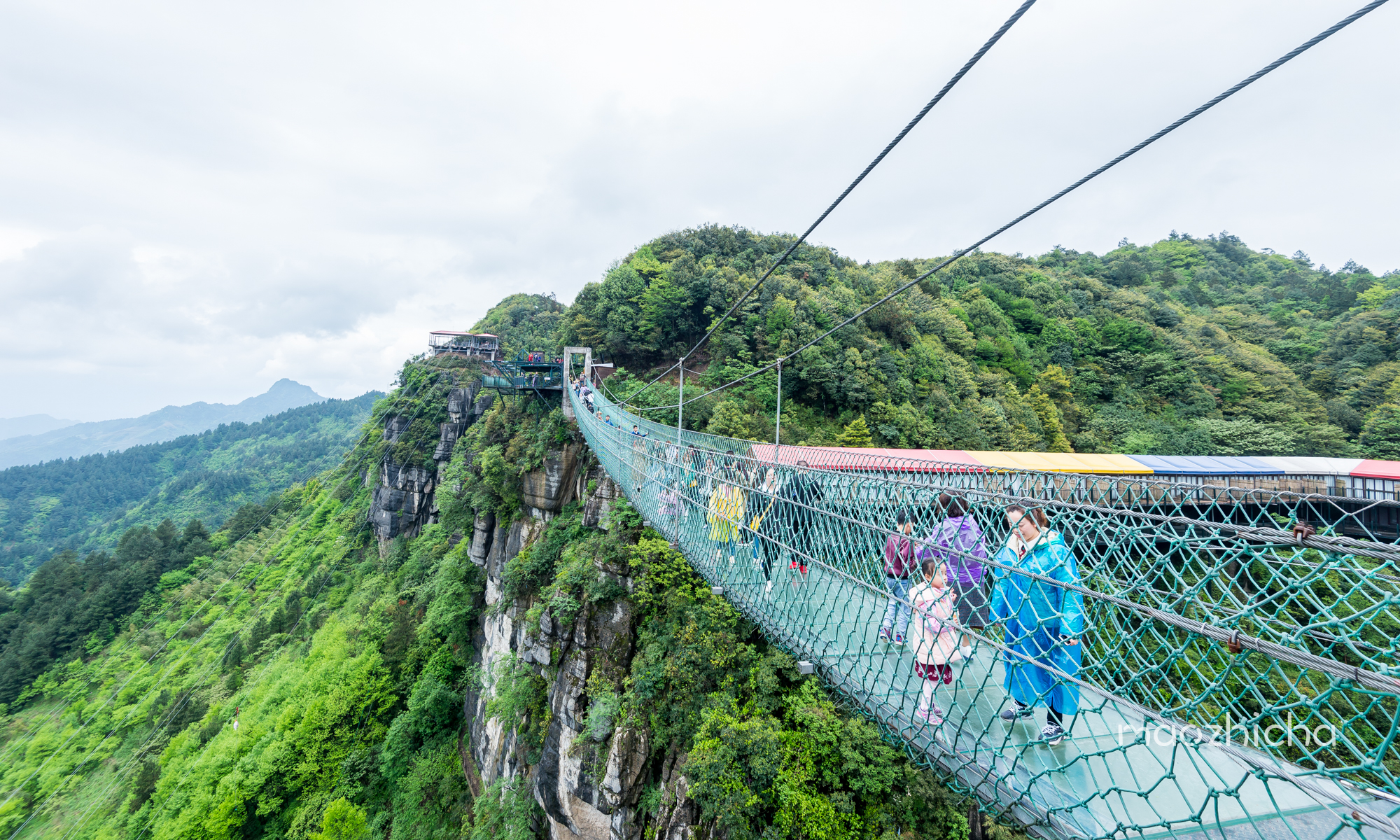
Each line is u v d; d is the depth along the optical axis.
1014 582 4.37
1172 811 3.76
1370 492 16.89
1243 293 85.12
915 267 71.94
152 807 31.34
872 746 11.52
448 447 54.12
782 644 6.62
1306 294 78.62
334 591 51.44
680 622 16.84
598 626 19.42
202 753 32.38
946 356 45.94
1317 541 2.96
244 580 58.56
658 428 22.03
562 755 18.66
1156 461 19.39
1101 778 4.05
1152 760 4.21
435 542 44.44
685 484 9.96
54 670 50.84
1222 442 43.56
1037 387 47.16
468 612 32.75
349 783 27.33
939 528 5.18
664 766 15.27
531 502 30.36
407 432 56.53
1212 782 4.01
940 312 51.53
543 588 23.25
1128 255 98.75
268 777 27.38
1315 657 2.82
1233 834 3.48
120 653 51.44
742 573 7.77
